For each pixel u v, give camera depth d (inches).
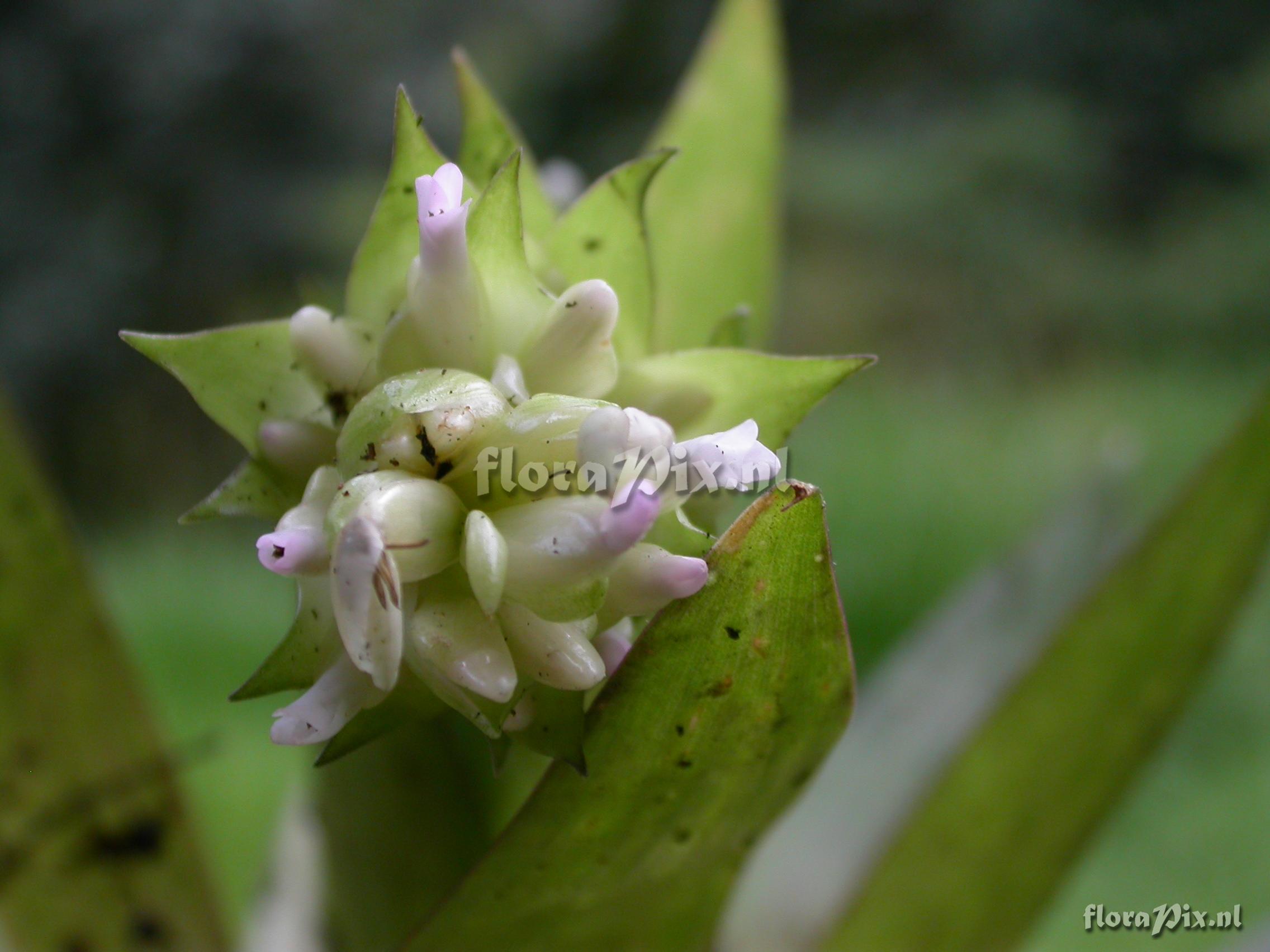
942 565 28.1
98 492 42.8
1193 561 7.6
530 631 5.2
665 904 6.6
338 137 47.3
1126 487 9.8
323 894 8.0
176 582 32.5
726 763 5.8
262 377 5.9
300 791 9.3
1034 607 9.8
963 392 46.9
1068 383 48.7
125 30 41.8
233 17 43.4
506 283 5.7
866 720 10.3
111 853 7.7
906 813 8.6
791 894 9.6
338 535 4.8
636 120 60.7
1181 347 53.2
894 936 8.6
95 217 42.5
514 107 59.6
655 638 5.3
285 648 5.3
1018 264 55.5
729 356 5.9
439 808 7.2
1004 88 60.4
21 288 42.1
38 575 7.4
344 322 5.8
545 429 5.1
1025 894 8.6
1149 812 21.7
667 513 5.4
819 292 55.3
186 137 43.6
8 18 40.9
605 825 6.0
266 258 45.3
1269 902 18.7
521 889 6.2
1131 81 59.4
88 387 43.3
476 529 4.9
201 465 44.4
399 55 50.1
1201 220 57.0
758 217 8.8
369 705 5.3
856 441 35.9
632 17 60.7
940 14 61.1
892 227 56.9
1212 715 24.5
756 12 8.8
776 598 5.3
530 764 7.2
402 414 5.1
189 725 23.7
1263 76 57.9
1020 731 8.1
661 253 8.7
